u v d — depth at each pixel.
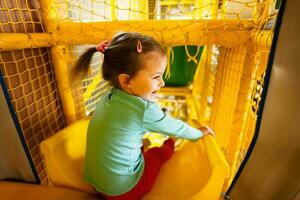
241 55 0.76
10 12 0.71
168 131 0.66
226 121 0.95
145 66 0.59
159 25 0.75
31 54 0.82
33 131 0.86
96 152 0.64
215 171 0.61
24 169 0.74
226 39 0.71
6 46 0.69
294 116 0.42
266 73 0.48
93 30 0.79
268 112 0.49
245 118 0.77
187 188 0.67
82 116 1.11
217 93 1.14
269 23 0.61
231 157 0.84
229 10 0.77
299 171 0.43
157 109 0.64
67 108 1.00
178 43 0.75
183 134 0.68
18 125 0.67
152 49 0.59
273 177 0.50
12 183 0.72
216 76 1.17
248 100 0.74
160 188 0.71
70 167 0.76
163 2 0.98
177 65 2.11
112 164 0.62
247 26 0.69
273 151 0.49
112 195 0.66
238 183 0.63
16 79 0.76
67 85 0.95
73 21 0.82
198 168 0.69
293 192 0.45
